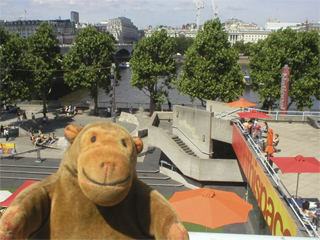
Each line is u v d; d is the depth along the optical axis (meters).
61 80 79.25
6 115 51.16
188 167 26.14
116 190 2.68
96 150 2.85
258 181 16.78
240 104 26.05
